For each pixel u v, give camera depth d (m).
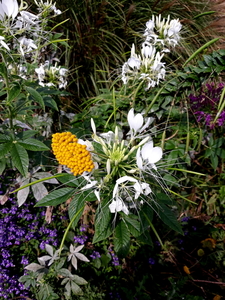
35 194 0.65
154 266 0.88
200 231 0.93
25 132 0.52
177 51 1.17
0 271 0.66
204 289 0.86
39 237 0.76
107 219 0.41
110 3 1.19
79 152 0.36
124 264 0.83
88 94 1.10
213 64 0.72
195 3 1.36
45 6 0.65
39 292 0.67
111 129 0.72
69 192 0.45
